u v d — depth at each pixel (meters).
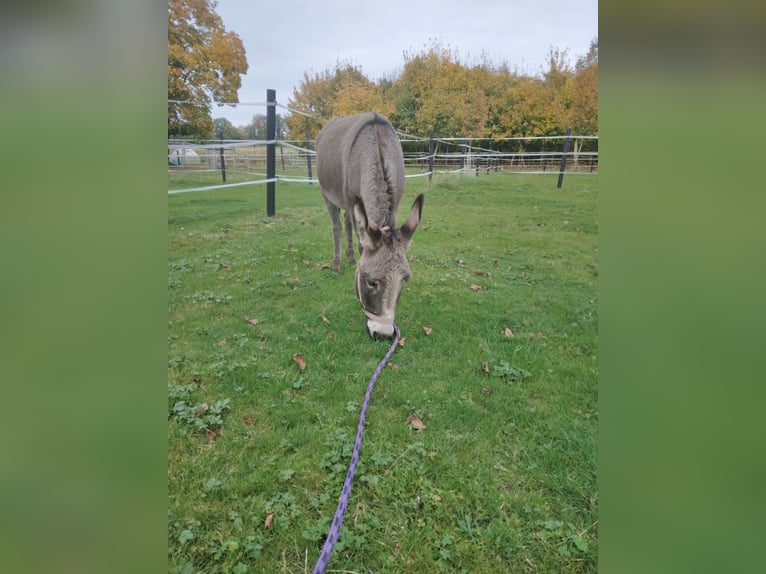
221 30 7.26
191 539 1.64
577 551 1.63
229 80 7.85
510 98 8.88
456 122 9.22
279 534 1.69
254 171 10.97
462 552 1.63
